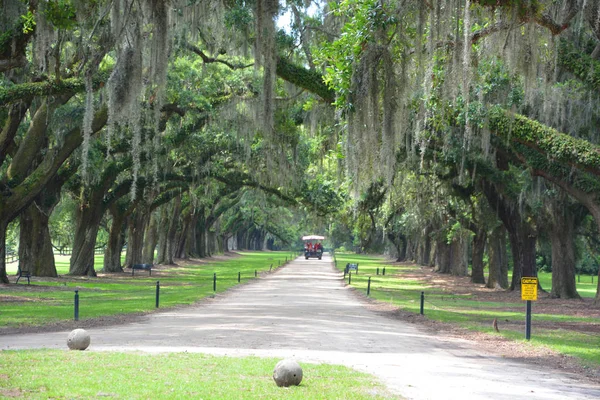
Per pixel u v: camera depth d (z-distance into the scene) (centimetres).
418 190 4072
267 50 2056
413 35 1766
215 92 3466
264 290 3641
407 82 1753
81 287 3506
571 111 2395
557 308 2850
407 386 949
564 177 2566
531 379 1109
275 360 1116
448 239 5556
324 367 1069
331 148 3475
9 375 905
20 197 3102
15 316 1942
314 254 10638
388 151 1684
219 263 7956
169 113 3575
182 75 3359
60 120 3070
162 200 5691
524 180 3164
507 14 1547
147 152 3566
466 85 1468
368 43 1659
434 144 2867
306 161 4206
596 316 2453
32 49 2444
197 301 2750
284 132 3453
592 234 4744
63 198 4784
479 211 4075
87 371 948
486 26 1758
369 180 1836
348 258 11938
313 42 2691
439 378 1048
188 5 2369
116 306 2377
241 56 3125
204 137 4175
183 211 8019
